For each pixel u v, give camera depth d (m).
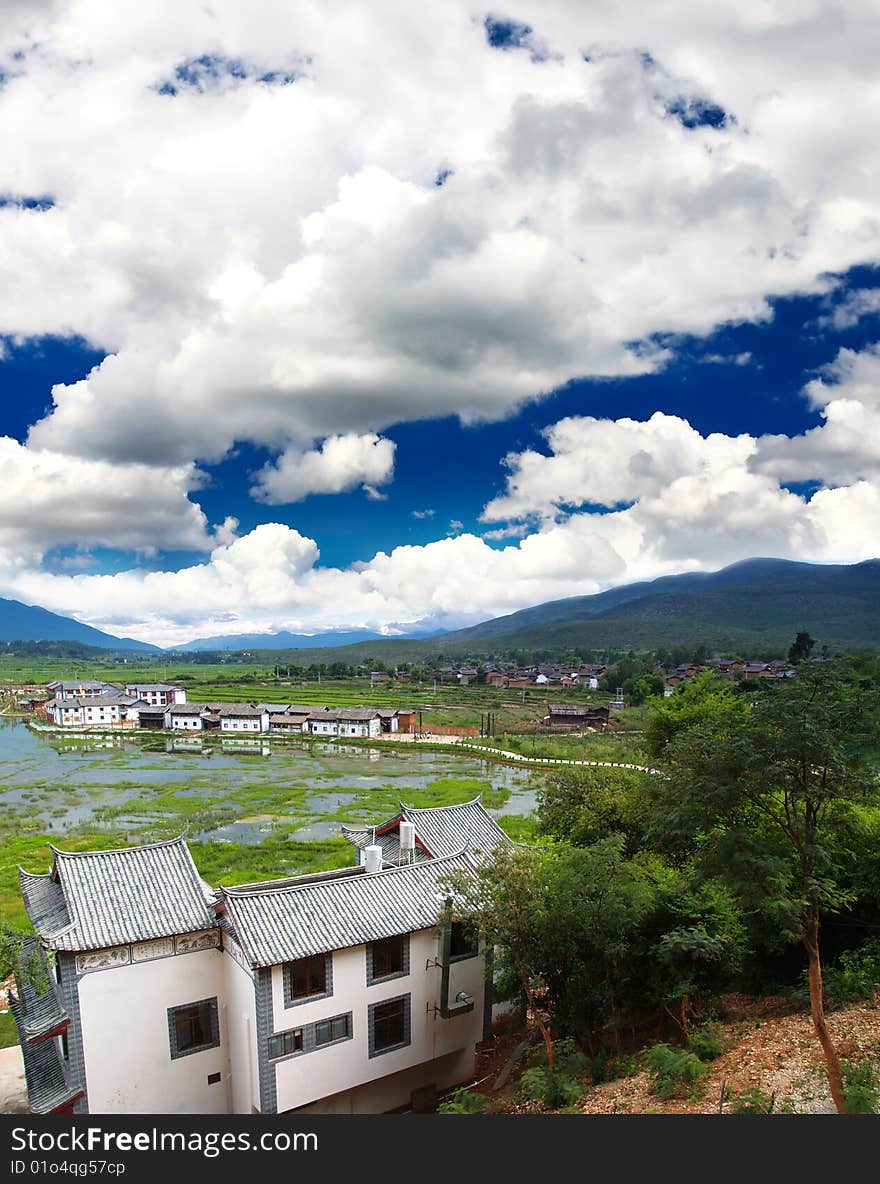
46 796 113.38
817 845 22.44
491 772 135.50
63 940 30.50
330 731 193.50
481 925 32.97
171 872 35.62
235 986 33.62
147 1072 32.62
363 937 33.28
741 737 21.64
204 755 160.62
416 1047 36.00
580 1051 33.72
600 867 32.47
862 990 31.39
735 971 34.44
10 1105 36.22
